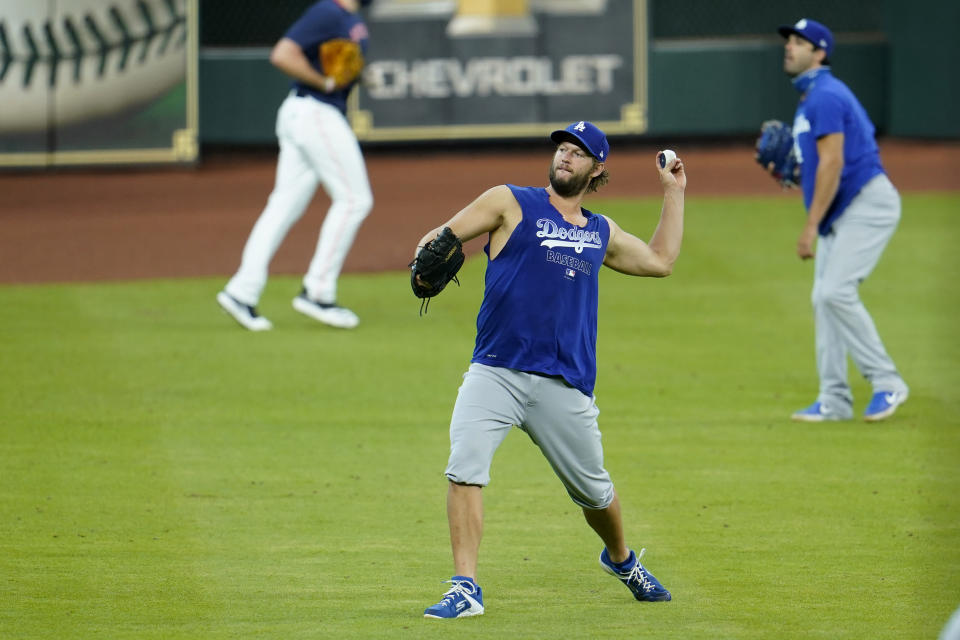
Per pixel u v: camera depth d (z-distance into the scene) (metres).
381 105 79.50
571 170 17.45
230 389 31.89
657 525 22.06
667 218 18.83
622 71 80.31
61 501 23.16
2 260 51.12
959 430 28.62
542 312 17.33
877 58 84.00
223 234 57.78
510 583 19.14
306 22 37.44
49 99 72.81
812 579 19.19
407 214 63.12
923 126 82.19
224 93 79.12
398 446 27.23
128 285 46.56
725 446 27.34
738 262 50.22
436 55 79.38
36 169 74.50
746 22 88.88
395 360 35.22
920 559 20.16
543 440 17.75
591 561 20.30
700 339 38.38
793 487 24.38
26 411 29.55
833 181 27.98
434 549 20.75
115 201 66.75
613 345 37.56
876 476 25.09
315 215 63.28
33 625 16.98
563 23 79.69
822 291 29.08
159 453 26.45
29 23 71.81
